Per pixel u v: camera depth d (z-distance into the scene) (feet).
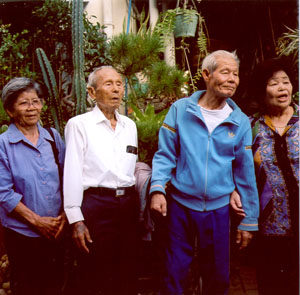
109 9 12.37
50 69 8.86
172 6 12.84
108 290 6.73
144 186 7.06
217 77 6.14
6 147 6.16
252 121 7.01
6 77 11.46
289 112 6.87
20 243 6.22
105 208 6.47
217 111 6.40
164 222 6.96
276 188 6.57
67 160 6.41
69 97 11.80
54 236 6.38
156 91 9.25
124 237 6.70
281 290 6.72
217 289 6.77
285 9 13.78
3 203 6.06
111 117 6.85
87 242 6.50
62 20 11.66
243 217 6.55
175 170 6.73
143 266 8.83
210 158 6.31
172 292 6.64
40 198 6.26
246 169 6.44
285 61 6.82
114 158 6.57
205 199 6.42
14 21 12.44
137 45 8.91
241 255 10.43
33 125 6.40
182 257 6.68
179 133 6.47
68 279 7.88
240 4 14.23
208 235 6.57
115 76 6.63
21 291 6.31
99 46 11.18
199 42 11.58
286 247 6.63
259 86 6.84
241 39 15.12
